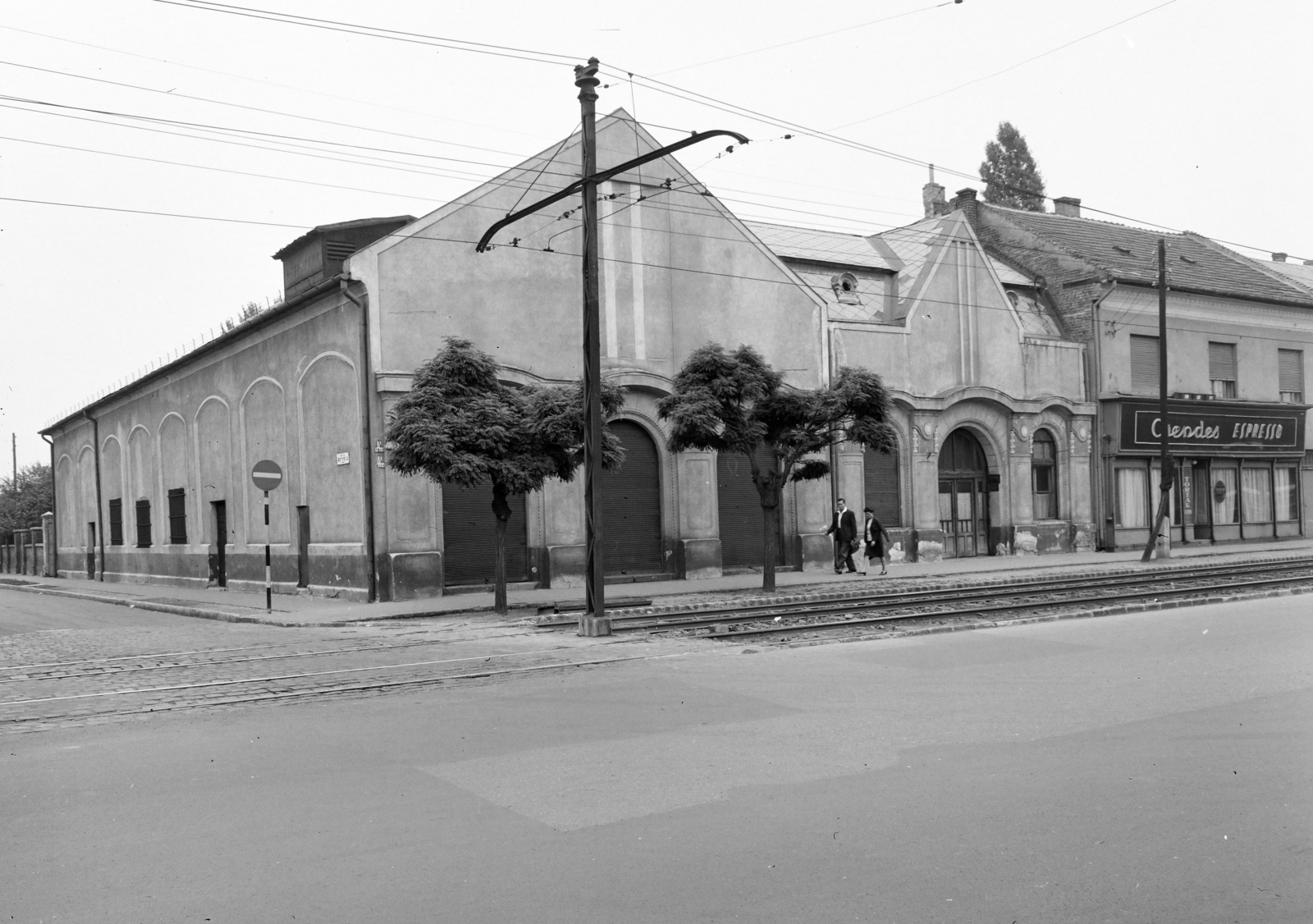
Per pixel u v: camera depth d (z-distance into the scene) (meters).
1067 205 44.09
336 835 6.48
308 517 26.53
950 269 33.25
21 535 57.03
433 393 20.19
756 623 16.94
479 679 12.33
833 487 30.28
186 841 6.45
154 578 37.53
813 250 34.03
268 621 20.61
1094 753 8.06
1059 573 26.62
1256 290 40.25
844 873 5.66
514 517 25.56
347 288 23.75
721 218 28.84
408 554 23.61
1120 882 5.46
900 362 31.92
